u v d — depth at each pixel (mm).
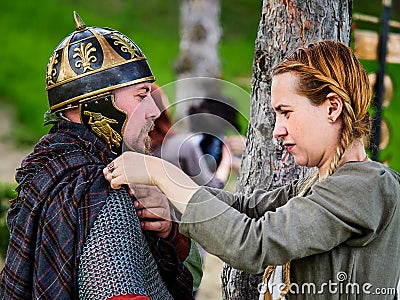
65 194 2361
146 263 2457
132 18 16047
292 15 2885
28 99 12484
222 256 2275
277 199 2609
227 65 13055
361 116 2285
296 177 2932
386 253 2273
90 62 2438
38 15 15711
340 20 2947
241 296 3010
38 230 2381
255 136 2988
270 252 2225
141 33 15398
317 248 2213
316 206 2219
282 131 2314
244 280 3000
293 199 2279
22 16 15586
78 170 2410
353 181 2213
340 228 2201
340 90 2246
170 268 2602
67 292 2307
